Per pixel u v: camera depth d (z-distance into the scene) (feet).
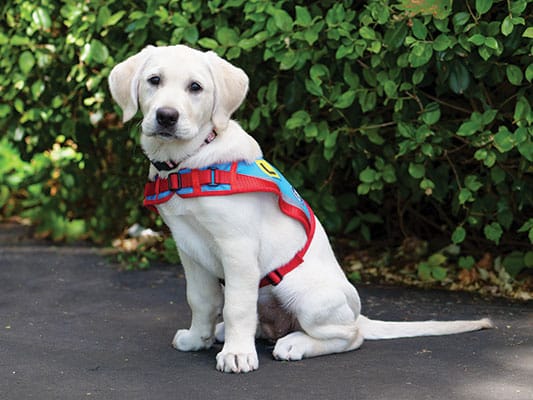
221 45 8.28
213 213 6.40
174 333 7.21
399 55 7.95
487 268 8.73
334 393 6.05
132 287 8.45
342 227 9.61
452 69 7.79
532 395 6.02
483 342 6.91
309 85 8.08
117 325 7.39
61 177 10.03
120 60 8.71
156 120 6.26
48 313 7.69
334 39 8.02
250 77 8.53
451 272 8.82
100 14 8.67
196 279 6.72
